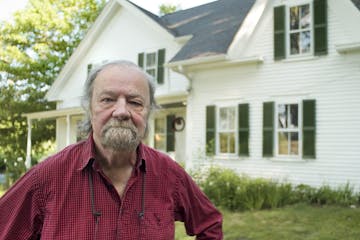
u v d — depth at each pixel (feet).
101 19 58.54
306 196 32.63
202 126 43.57
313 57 36.65
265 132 38.93
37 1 74.74
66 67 64.23
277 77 38.81
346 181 34.30
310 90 36.73
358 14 34.37
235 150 41.01
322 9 36.24
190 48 45.06
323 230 22.53
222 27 46.98
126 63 6.38
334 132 35.19
